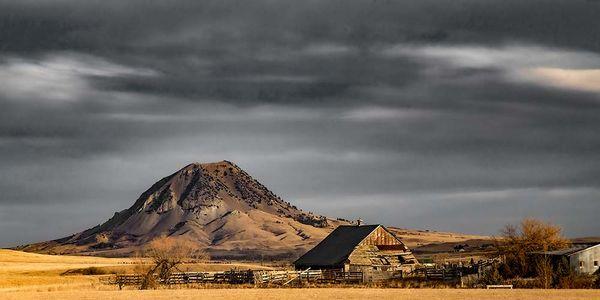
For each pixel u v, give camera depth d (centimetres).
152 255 12656
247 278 12656
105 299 8862
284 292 9931
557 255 12575
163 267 12656
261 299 8619
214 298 8856
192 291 10350
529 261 13000
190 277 12762
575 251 12550
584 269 12512
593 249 12594
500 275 12538
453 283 12025
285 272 12912
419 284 12031
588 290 10019
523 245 13612
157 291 10431
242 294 9575
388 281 12562
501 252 13775
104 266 19712
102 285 12444
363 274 12775
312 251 15688
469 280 12081
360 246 14888
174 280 12619
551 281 11512
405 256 15225
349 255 14612
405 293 9562
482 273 12475
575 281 11356
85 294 9738
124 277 12575
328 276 13050
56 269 19662
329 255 15050
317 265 14975
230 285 12212
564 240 13925
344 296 9019
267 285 12200
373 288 11169
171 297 9081
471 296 8906
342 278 12875
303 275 12962
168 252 12662
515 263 13050
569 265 12419
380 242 15200
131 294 9738
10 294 9769
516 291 9838
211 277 12900
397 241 15400
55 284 13312
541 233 13775
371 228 15225
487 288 10925
